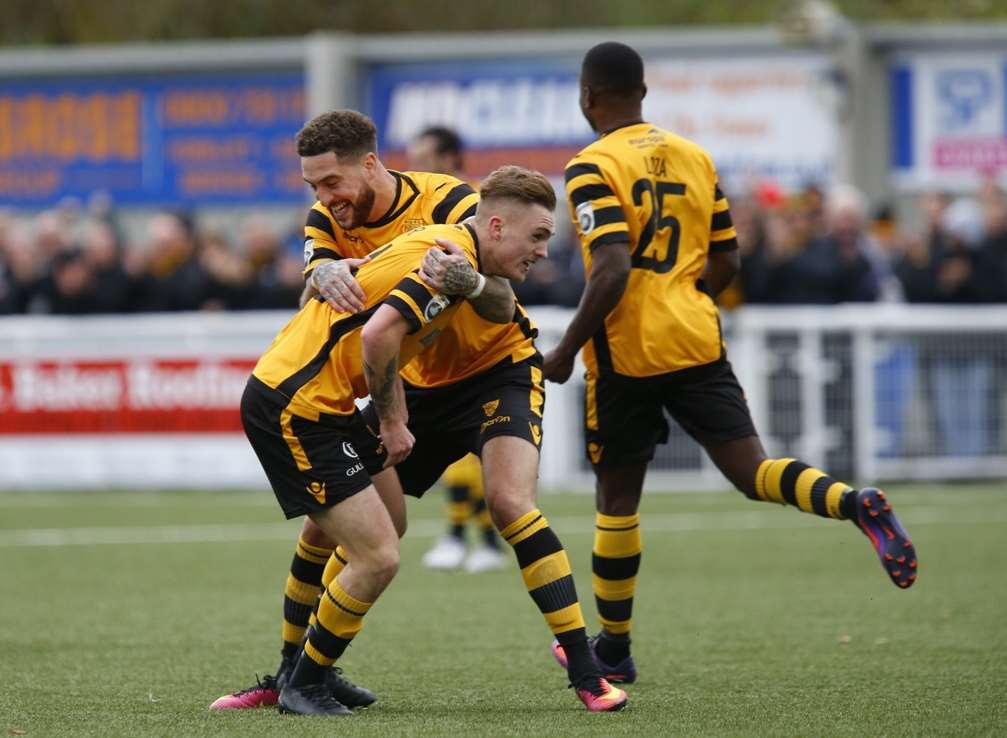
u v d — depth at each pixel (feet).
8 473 165.37
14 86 243.19
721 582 101.86
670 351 67.92
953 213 188.34
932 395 155.84
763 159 222.89
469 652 77.05
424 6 311.06
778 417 155.43
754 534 127.75
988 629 81.66
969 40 219.82
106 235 174.91
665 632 82.58
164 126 239.91
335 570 63.26
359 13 309.83
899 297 168.14
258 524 136.98
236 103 237.66
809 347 155.02
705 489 157.79
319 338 59.88
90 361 163.53
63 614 90.27
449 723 57.98
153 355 162.40
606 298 66.44
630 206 67.72
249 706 62.69
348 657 75.72
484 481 62.44
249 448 160.86
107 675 70.64
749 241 160.97
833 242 161.38
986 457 156.97
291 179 237.25
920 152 222.07
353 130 62.44
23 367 164.66
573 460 157.89
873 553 115.96
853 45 219.20
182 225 173.88
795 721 57.93
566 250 166.40
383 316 57.72
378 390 58.34
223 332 160.86
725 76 223.10
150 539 127.75
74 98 241.76
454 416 64.44
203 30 307.99
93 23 308.60
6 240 187.21
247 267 171.01
